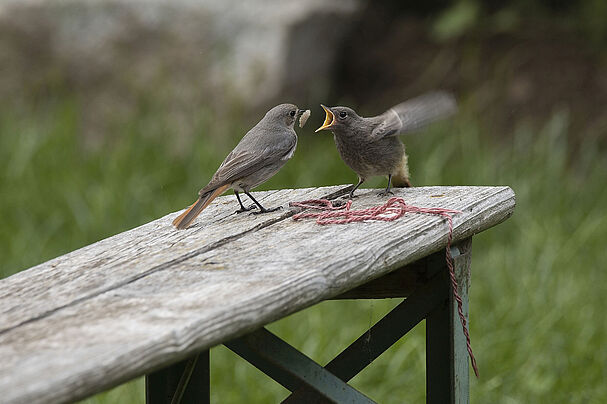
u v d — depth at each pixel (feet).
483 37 58.80
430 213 19.97
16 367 11.80
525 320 35.37
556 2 59.52
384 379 32.40
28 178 46.85
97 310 14.37
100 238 42.29
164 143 49.75
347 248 17.26
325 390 17.44
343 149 26.71
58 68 54.90
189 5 53.42
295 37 52.85
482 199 21.39
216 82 52.75
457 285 20.17
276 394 31.48
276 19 52.54
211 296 14.55
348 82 58.08
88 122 54.08
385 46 58.90
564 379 32.40
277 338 17.10
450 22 57.67
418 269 20.93
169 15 53.62
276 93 52.24
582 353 33.45
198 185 46.26
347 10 55.77
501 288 38.01
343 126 26.18
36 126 50.93
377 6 60.64
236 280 15.49
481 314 35.96
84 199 44.68
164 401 19.90
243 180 24.08
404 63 58.18
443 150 49.01
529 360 33.24
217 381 31.94
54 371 11.57
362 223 19.60
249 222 20.77
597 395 31.76
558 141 52.80
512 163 48.34
